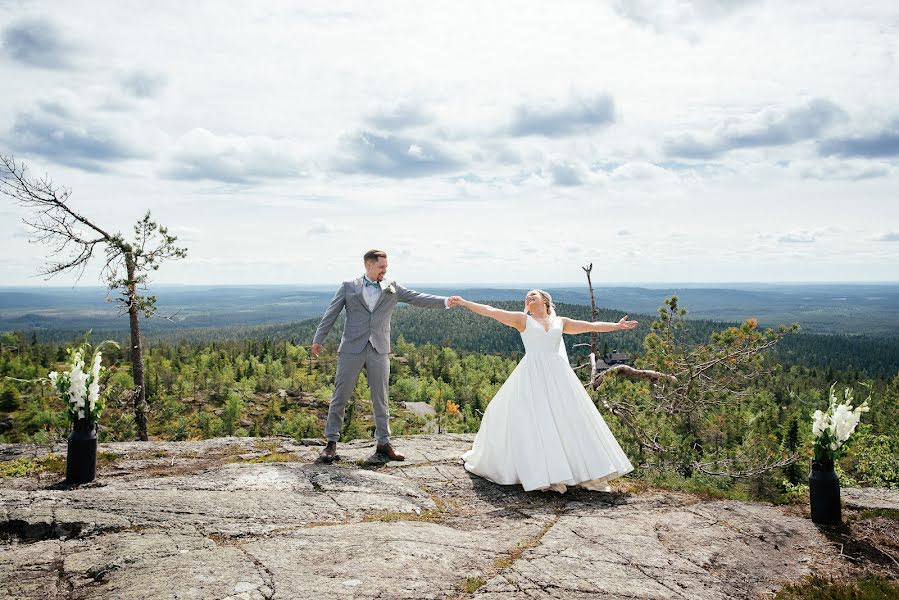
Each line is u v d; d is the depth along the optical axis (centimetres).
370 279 705
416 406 8994
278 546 423
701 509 563
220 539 450
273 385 10275
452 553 421
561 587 372
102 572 384
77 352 618
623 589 375
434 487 617
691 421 1205
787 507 600
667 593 376
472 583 371
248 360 11956
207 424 7362
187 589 351
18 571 389
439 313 18112
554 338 630
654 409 1200
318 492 576
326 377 10950
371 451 777
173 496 544
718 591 388
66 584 370
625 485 646
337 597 342
